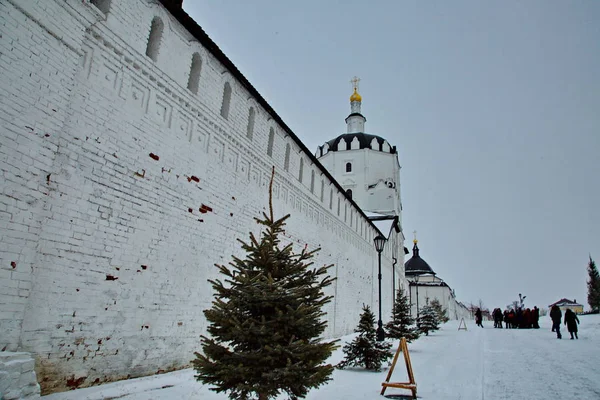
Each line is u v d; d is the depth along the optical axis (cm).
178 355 873
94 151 717
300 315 534
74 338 649
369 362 1083
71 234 660
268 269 579
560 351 1458
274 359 508
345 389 817
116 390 661
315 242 1831
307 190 1772
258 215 1284
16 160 578
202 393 696
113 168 753
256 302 537
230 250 1105
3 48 573
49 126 632
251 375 516
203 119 1036
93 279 691
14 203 571
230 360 527
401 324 1836
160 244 852
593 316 3891
